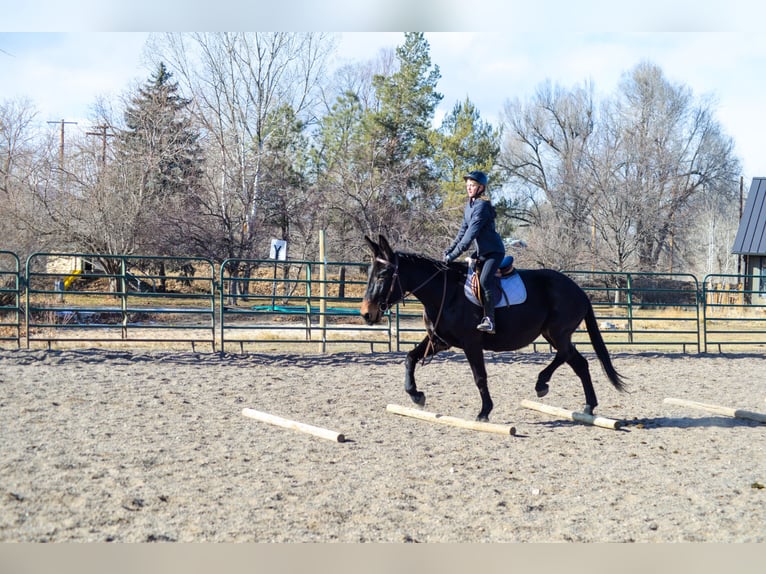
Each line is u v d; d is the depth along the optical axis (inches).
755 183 1443.2
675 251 1759.4
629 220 1633.9
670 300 1392.7
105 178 1197.7
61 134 1285.7
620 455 280.7
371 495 224.1
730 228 1973.4
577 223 1690.5
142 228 1181.7
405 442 294.2
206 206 1234.6
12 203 1160.8
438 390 418.9
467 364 514.6
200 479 235.6
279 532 193.8
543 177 1897.1
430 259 320.8
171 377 434.3
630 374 504.1
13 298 831.1
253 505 212.1
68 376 421.7
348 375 464.4
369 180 1401.3
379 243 313.0
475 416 353.7
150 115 1275.8
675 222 1678.2
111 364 466.6
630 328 619.5
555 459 272.5
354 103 1510.8
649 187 1632.6
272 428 313.6
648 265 1676.9
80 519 197.3
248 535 191.0
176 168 1278.3
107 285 1192.2
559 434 315.9
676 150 1686.8
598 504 220.8
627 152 1649.9
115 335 652.7
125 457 258.8
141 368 459.5
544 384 344.8
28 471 237.0
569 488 236.1
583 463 267.4
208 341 522.6
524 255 1646.2
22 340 598.9
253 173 1307.8
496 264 313.7
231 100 1330.0
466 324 317.7
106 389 389.1
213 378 438.0
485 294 309.7
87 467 244.8
